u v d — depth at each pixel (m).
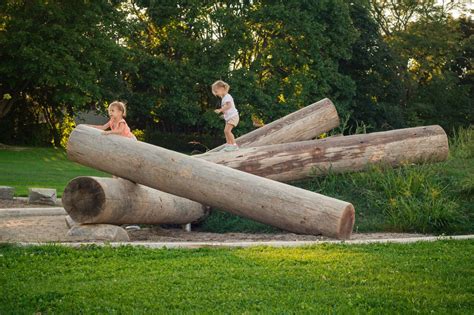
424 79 60.88
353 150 13.82
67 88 40.91
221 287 6.98
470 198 13.48
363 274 7.66
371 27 54.28
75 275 7.50
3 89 42.97
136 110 47.84
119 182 11.14
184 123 48.69
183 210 12.46
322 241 10.09
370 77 54.53
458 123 57.97
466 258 8.70
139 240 11.23
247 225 12.80
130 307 6.23
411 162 14.18
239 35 46.06
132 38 48.00
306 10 46.97
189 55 47.00
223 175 10.57
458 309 6.32
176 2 46.09
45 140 45.38
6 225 11.96
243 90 45.47
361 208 13.02
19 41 38.59
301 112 15.28
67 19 41.06
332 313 6.05
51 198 16.03
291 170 13.47
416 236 11.53
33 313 6.07
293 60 47.75
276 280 7.28
